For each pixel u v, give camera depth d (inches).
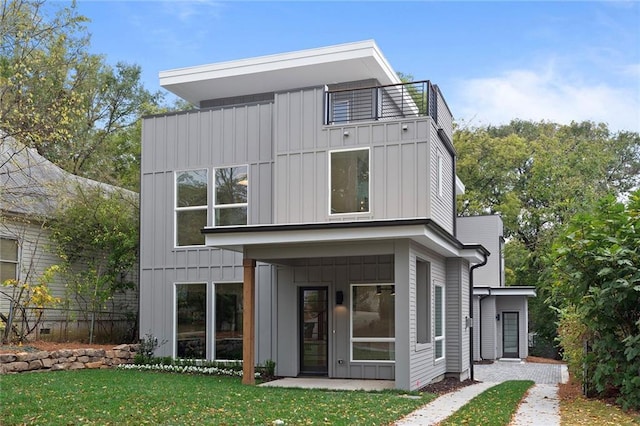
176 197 706.2
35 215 745.0
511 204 1469.0
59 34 748.6
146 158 725.9
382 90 724.0
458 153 1553.9
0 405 382.9
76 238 787.4
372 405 426.6
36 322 687.1
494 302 1159.6
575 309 537.0
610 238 443.8
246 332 558.6
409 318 524.7
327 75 739.4
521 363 1093.8
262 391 493.0
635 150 1763.0
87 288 754.2
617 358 447.8
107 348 673.0
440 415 405.1
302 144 625.6
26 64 660.7
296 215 618.2
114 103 1400.1
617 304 443.2
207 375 632.4
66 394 430.0
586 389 493.0
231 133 691.4
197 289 690.2
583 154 1498.5
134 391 455.5
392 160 594.6
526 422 384.5
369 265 620.4
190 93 805.2
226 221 683.4
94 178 1190.9
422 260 597.0
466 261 735.7
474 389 584.1
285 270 647.8
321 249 548.7
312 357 640.4
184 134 711.7
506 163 1540.4
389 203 589.9
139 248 721.0
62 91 706.2
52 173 864.9
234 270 675.4
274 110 645.3
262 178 673.0
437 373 641.0
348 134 610.9
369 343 613.9
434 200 612.4
